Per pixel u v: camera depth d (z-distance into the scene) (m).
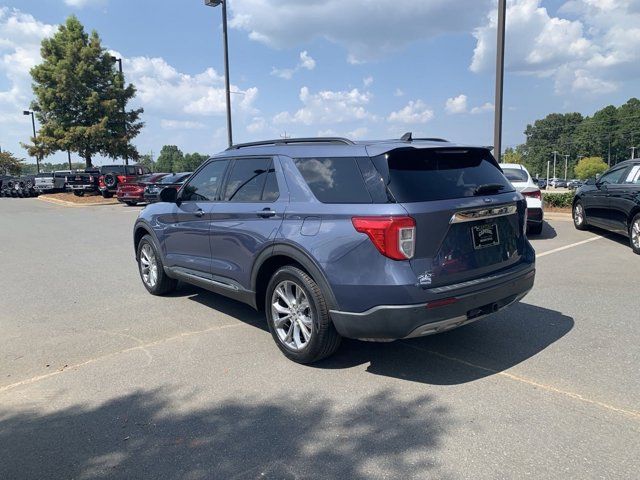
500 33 12.19
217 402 3.71
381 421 3.39
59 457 3.06
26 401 3.78
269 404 3.66
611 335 4.83
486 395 3.70
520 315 5.47
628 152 134.12
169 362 4.46
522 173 11.00
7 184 38.31
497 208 4.12
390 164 3.82
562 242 10.06
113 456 3.05
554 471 2.80
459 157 4.29
